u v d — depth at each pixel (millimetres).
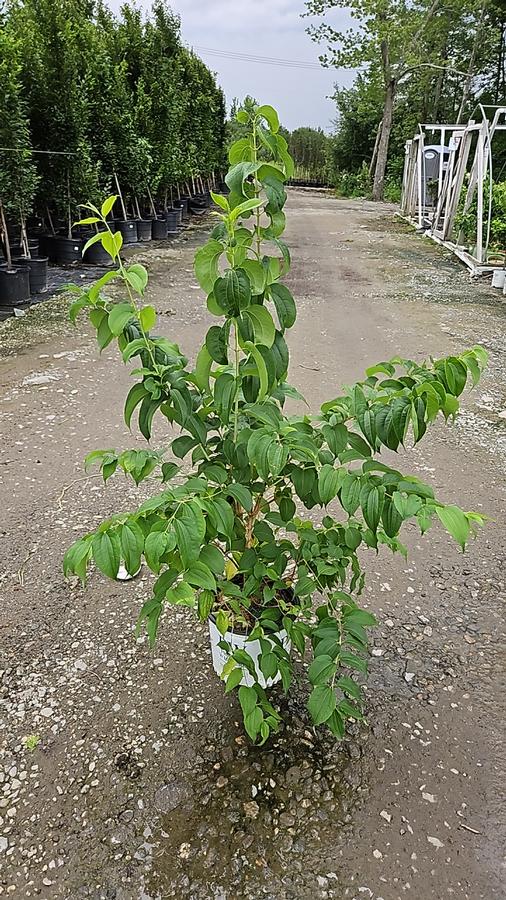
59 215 8227
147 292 6961
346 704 1433
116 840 1462
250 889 1367
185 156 12477
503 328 5898
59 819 1507
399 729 1763
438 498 2971
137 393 1357
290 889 1368
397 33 18344
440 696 1886
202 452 1512
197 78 14445
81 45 8242
